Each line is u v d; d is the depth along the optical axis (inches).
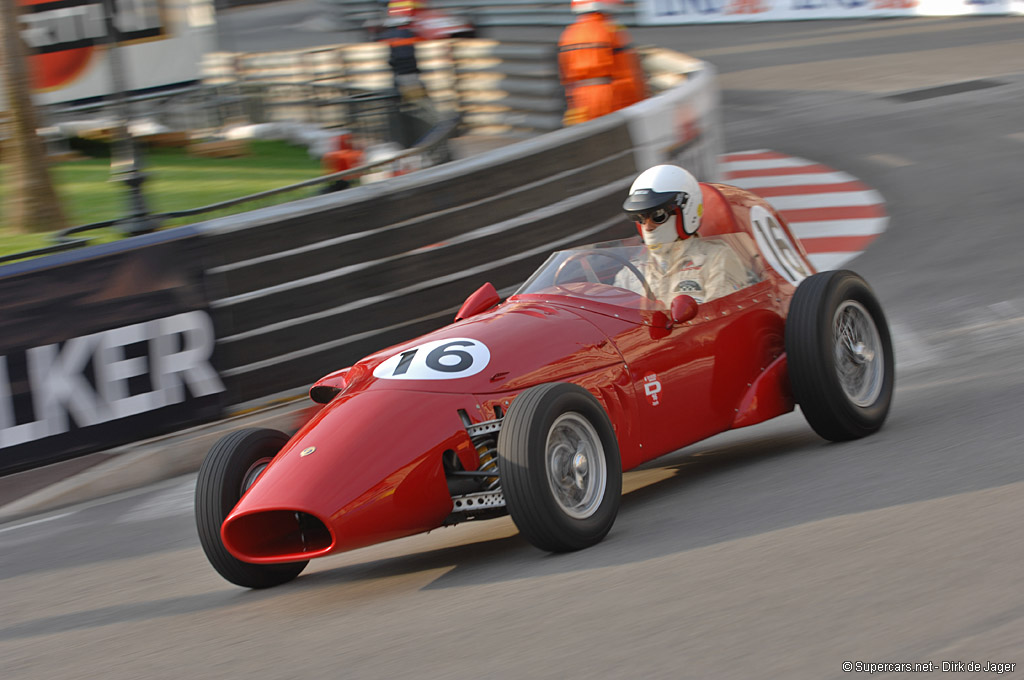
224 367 636.7
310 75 1731.1
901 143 1325.0
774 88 1765.5
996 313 706.2
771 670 245.1
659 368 429.7
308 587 402.9
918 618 260.4
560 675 261.3
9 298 581.9
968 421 462.3
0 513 581.9
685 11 2524.6
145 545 497.0
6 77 1065.5
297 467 366.3
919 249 909.8
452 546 431.8
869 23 2266.2
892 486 380.2
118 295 607.2
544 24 2112.5
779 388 471.8
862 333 481.7
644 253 470.6
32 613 419.8
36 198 1079.6
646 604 299.9
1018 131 1300.4
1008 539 303.3
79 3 1432.1
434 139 870.4
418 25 1617.9
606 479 379.2
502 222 746.2
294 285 657.6
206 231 628.4
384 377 400.2
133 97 1480.1
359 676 285.0
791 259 524.7
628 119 860.6
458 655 286.5
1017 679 224.5
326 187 1145.4
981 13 2165.4
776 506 381.4
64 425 595.8
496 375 393.4
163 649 345.1
